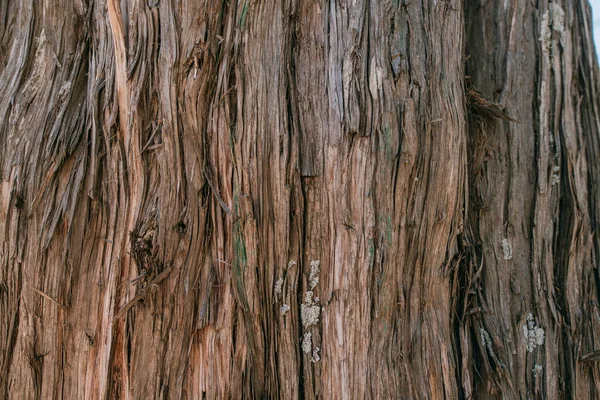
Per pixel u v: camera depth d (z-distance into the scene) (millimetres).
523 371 879
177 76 808
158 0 823
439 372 822
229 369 782
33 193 833
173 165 797
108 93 833
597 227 964
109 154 822
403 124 817
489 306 893
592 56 1011
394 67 825
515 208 930
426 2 864
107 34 860
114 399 788
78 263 815
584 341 917
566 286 934
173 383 780
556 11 994
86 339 803
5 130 869
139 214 796
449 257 849
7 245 828
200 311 786
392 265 808
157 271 782
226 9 825
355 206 805
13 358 812
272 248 804
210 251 798
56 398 801
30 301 813
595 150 985
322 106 825
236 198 791
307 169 821
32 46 904
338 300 805
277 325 803
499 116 927
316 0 849
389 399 793
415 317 823
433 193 831
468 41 1001
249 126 804
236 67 812
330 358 803
